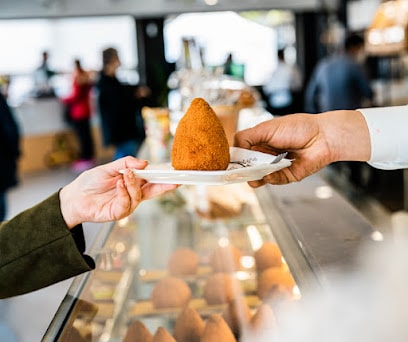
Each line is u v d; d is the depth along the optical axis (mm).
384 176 5688
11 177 4449
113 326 1335
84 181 1108
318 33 10328
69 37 11398
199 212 1876
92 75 9758
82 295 1208
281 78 9953
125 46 10984
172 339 1337
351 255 1240
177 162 1144
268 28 10492
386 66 6781
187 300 1480
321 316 990
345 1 8984
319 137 1332
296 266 1253
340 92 6316
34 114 9023
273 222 1627
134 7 9672
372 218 4719
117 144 6809
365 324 921
